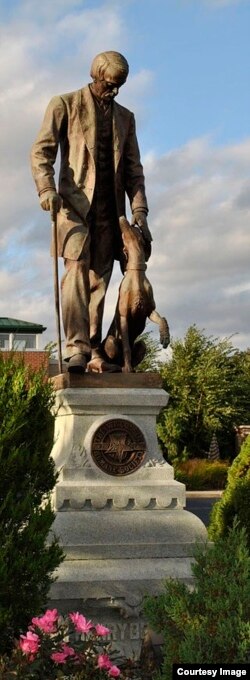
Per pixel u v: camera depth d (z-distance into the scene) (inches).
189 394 1552.7
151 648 211.9
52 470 216.5
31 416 212.8
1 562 193.8
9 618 192.7
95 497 251.9
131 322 275.1
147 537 250.2
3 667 176.9
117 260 288.5
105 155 281.6
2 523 199.5
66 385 261.3
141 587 238.4
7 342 1363.2
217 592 179.5
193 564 191.6
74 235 269.7
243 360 1718.8
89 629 194.1
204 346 1644.9
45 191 265.9
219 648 168.6
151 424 265.6
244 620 171.5
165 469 262.5
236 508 305.3
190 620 176.9
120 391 261.7
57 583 233.8
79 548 242.8
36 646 177.8
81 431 259.4
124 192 286.7
